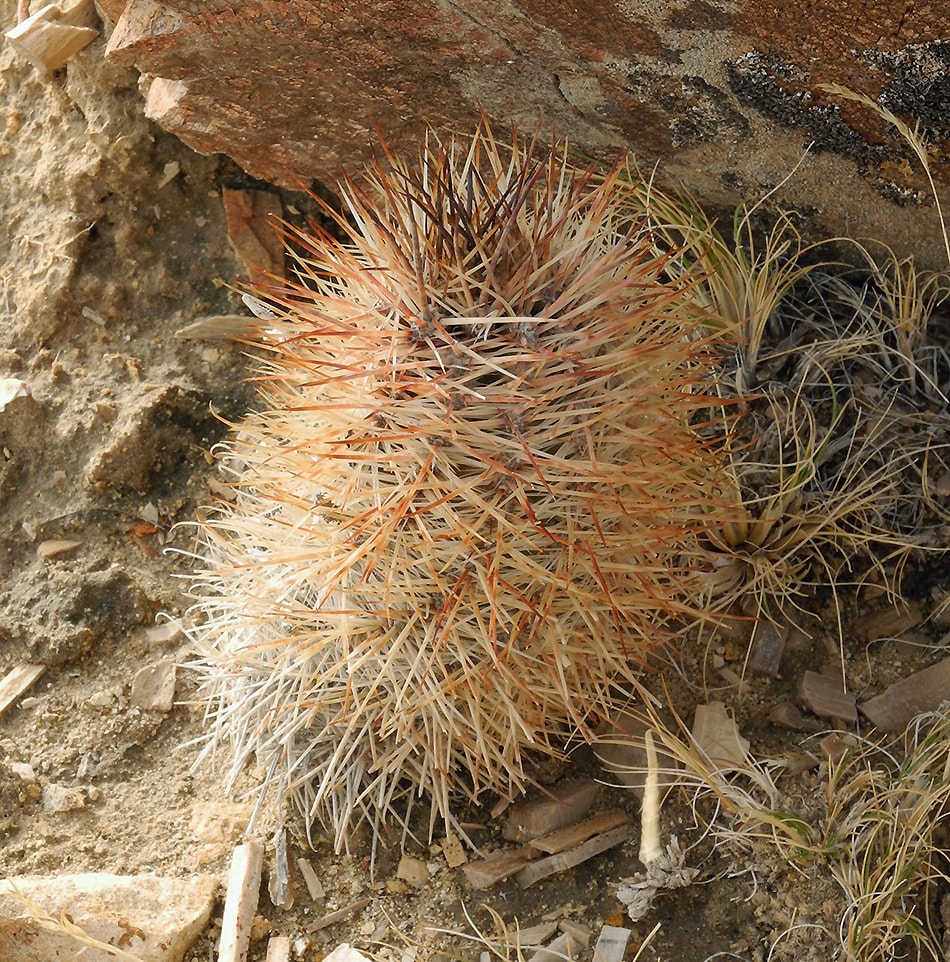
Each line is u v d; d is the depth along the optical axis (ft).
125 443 2.60
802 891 2.33
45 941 2.31
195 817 2.43
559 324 2.19
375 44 2.48
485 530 2.23
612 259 2.21
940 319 2.56
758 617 2.48
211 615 2.45
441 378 2.16
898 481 2.50
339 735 2.40
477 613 2.23
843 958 2.30
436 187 2.21
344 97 2.55
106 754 2.48
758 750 2.42
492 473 2.20
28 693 2.51
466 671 2.26
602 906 2.36
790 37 2.32
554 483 2.21
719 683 2.46
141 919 2.34
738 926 2.33
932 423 2.51
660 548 2.32
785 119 2.42
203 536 2.59
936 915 2.32
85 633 2.53
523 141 2.55
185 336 2.67
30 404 2.61
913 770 2.35
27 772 2.45
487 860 2.39
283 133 2.60
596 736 2.41
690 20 2.35
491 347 2.19
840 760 2.39
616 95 2.47
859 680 2.45
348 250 2.39
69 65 2.70
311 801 2.42
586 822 2.40
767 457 2.51
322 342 2.26
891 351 2.52
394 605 2.28
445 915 2.37
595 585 2.28
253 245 2.69
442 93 2.52
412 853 2.41
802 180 2.49
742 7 2.31
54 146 2.71
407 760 2.39
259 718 2.41
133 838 2.42
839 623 2.46
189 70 2.53
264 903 2.39
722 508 2.43
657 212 2.53
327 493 2.27
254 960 2.36
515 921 2.34
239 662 2.39
